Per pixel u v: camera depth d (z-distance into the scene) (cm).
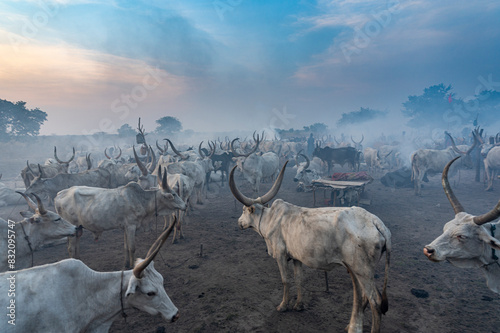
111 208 592
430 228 846
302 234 411
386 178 1470
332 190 1029
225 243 758
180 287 539
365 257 363
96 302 309
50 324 278
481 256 340
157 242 307
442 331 405
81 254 704
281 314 453
